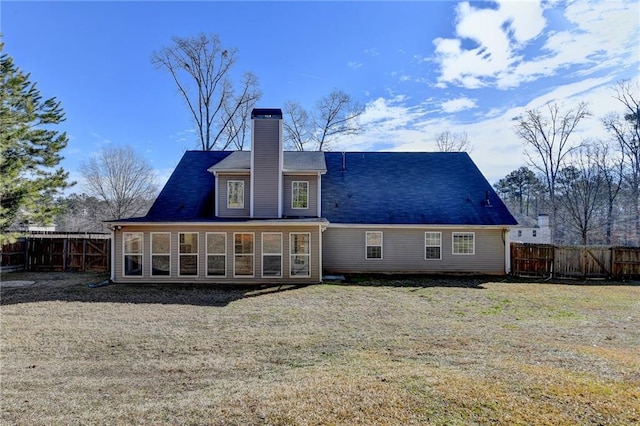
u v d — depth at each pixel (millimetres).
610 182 30703
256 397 4125
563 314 9438
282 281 14328
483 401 3881
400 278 15781
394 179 19469
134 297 11492
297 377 4852
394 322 8500
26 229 21891
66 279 15094
